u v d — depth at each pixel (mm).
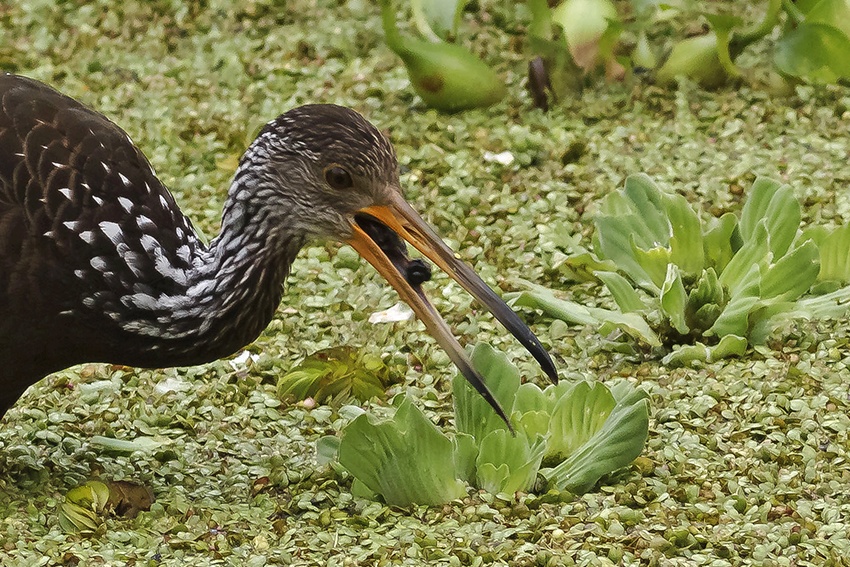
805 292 11727
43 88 9633
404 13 17297
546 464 9977
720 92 15570
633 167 14086
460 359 9398
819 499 9547
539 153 14391
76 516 9242
